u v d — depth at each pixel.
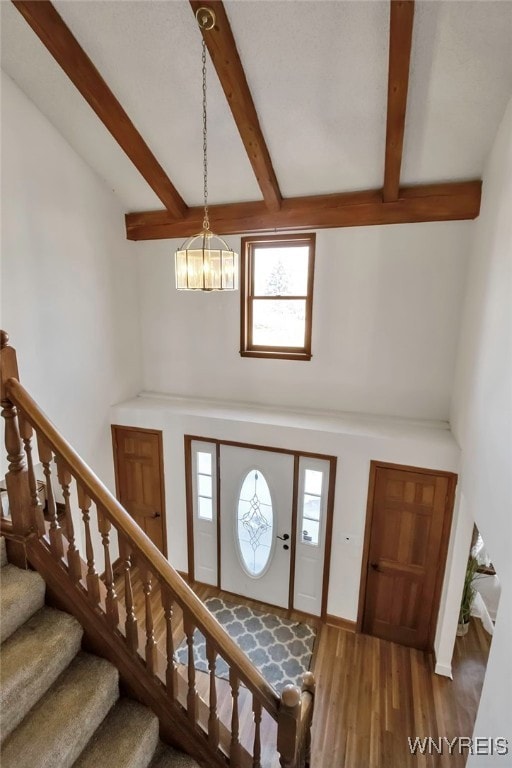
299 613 4.43
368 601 4.10
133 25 2.76
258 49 2.77
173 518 4.77
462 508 3.35
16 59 3.09
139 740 1.83
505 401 2.33
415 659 3.85
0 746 1.60
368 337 4.11
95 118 3.52
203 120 3.34
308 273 4.21
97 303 4.33
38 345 3.66
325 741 3.08
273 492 4.27
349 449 3.83
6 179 3.25
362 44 2.63
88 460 4.38
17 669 1.72
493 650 2.25
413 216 3.67
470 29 2.42
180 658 3.79
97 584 2.01
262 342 4.59
